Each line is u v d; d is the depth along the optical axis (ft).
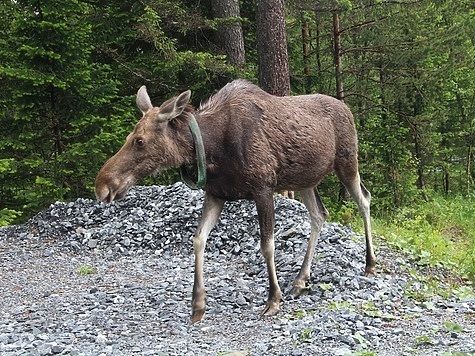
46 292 26.32
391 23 59.16
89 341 19.25
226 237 33.37
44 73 43.75
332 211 56.03
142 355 17.30
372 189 64.59
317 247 28.25
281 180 22.16
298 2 55.31
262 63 44.78
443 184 83.76
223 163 20.84
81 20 47.42
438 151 73.56
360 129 65.77
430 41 59.16
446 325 19.33
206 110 21.18
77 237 36.06
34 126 46.55
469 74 72.08
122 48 55.06
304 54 62.08
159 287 26.25
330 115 23.91
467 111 80.02
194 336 19.71
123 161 19.92
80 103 46.52
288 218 33.27
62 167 44.96
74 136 46.88
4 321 22.07
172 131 20.47
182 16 51.80
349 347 17.42
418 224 44.11
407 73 61.05
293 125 22.02
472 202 67.41
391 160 65.57
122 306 23.65
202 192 37.96
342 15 59.88
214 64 49.34
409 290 24.21
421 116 62.80
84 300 24.79
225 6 53.21
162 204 37.52
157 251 33.55
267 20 44.29
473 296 24.72
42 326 21.12
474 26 59.77
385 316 20.57
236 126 20.88
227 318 21.66
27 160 43.93
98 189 19.63
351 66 61.77
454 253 32.48
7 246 35.58
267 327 20.15
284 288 24.70
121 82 52.34
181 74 54.19
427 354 16.74
